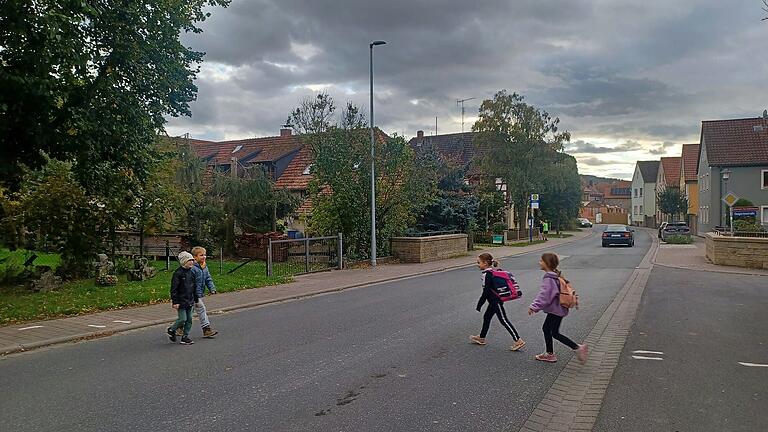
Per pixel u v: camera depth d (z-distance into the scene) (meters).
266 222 27.56
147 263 18.88
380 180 23.22
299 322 10.45
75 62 11.62
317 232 23.00
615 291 14.66
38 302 11.84
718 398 5.92
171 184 23.41
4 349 8.12
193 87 15.12
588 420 5.33
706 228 51.00
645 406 5.70
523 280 17.31
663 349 8.14
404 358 7.65
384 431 5.05
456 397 6.00
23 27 10.60
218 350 8.21
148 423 5.29
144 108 13.93
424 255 24.09
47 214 15.84
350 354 7.88
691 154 66.00
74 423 5.29
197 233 25.70
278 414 5.50
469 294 14.27
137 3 13.05
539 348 8.25
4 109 10.91
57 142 12.67
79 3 11.03
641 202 98.00
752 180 46.47
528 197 47.38
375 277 18.25
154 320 10.51
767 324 9.97
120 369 7.20
